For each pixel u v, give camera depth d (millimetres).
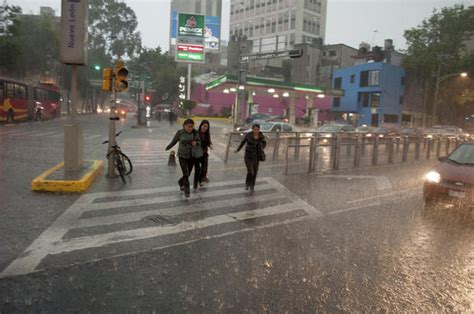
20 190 8227
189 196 8445
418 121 55875
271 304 3877
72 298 3850
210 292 4074
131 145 19156
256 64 70438
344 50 64438
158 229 6121
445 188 7680
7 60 36281
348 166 15086
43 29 47469
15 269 4473
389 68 52000
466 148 8750
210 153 17297
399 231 6508
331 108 58844
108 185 9219
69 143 9594
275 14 86375
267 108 57812
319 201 8570
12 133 21391
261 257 5105
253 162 9258
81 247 5227
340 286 4336
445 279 4637
